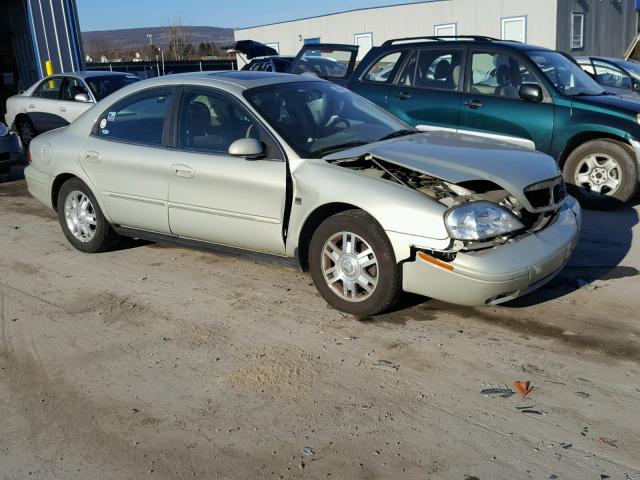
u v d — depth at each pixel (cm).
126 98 570
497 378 369
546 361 385
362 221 427
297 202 457
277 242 479
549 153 720
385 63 839
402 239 409
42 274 569
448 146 471
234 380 379
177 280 540
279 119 488
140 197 548
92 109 601
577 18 2603
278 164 468
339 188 434
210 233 515
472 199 419
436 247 400
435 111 784
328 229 444
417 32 2866
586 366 378
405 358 395
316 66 1181
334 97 546
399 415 338
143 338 438
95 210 593
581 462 295
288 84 534
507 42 786
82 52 1686
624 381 361
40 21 1599
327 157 457
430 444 313
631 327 423
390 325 439
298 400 355
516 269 398
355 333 429
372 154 443
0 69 2136
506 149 473
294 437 323
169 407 354
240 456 311
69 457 316
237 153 462
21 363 409
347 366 389
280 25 3394
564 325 430
